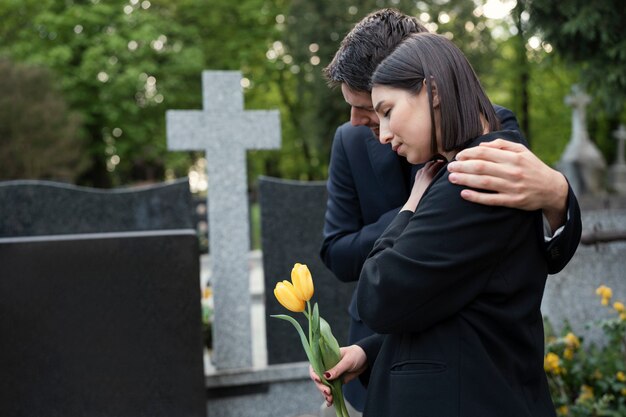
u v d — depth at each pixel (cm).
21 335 308
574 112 1120
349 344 193
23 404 309
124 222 402
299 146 2327
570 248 132
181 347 320
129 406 317
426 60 127
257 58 1916
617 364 318
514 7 484
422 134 128
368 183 186
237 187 376
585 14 442
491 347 123
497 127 135
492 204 119
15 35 1836
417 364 124
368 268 126
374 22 157
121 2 1748
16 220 391
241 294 378
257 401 379
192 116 371
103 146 1919
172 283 319
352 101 163
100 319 314
